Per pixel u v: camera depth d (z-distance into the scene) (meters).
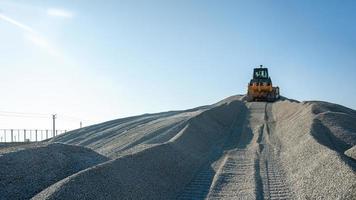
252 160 22.36
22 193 14.02
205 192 16.92
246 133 33.53
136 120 44.59
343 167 15.66
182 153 22.55
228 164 21.62
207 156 24.91
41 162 16.55
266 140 29.36
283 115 39.62
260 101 54.94
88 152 20.50
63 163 17.48
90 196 12.62
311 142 21.94
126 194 14.12
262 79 55.91
